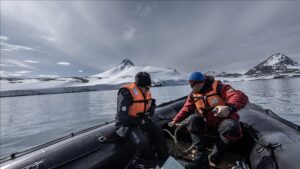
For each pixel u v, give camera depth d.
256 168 1.58
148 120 2.09
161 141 2.03
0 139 6.71
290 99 11.30
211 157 1.96
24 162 1.48
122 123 1.85
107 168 1.75
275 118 2.28
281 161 1.35
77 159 1.63
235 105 1.68
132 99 1.89
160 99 19.02
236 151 2.24
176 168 1.54
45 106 19.06
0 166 1.47
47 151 1.64
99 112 12.13
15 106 20.55
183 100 3.78
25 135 7.18
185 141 2.72
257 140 1.83
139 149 1.80
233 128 1.78
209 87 1.96
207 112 2.00
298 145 1.45
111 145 1.92
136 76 1.97
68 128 7.94
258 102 10.62
